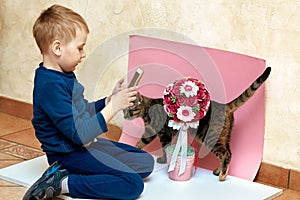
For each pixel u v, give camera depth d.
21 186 2.22
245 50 2.33
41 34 2.12
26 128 2.88
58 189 2.07
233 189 2.23
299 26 2.19
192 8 2.43
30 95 3.00
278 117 2.29
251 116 2.34
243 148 2.37
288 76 2.25
